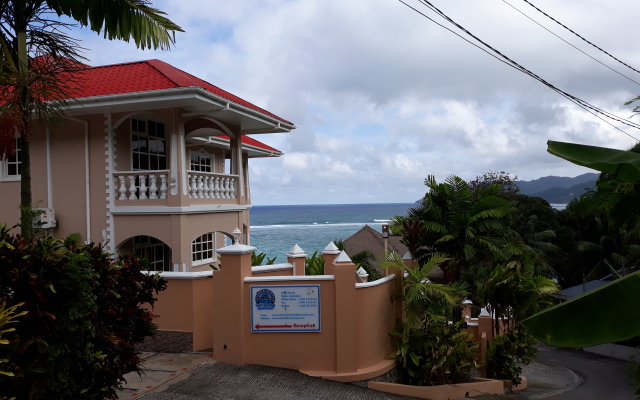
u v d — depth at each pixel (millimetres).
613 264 33656
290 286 8992
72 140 13133
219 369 8477
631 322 3781
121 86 12406
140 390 7320
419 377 10391
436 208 15742
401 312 10766
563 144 4555
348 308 9047
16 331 4168
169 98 11539
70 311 4391
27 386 4191
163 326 9383
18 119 7168
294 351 8984
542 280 14297
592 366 22125
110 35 8516
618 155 4270
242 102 14930
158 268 15797
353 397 8328
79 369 4648
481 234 15602
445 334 10969
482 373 14039
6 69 7371
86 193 12930
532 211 38312
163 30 8961
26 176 7551
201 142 17625
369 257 23469
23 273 4129
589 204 5887
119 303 5449
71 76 9039
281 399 7582
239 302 8828
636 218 5840
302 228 147750
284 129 16203
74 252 4770
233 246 8961
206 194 13453
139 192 12984
